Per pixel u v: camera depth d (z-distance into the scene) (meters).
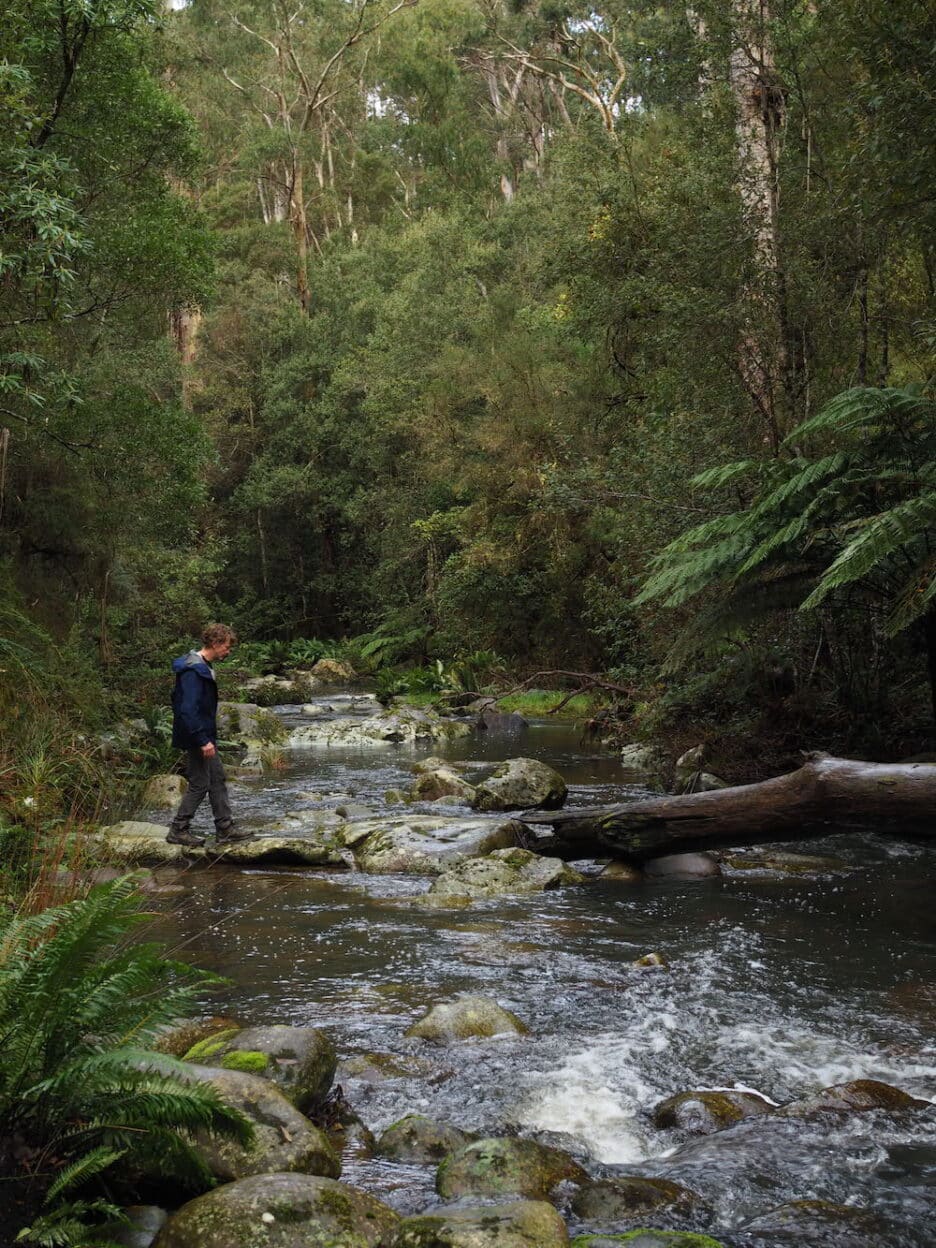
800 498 7.70
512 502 21.58
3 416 11.03
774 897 6.15
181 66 36.25
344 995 4.32
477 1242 2.23
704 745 9.51
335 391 37.16
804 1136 3.01
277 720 16.86
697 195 11.75
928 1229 2.51
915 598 6.44
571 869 6.75
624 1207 2.59
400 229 44.59
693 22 12.12
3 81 8.62
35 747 7.30
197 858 7.11
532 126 45.78
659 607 10.05
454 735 16.69
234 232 44.56
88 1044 2.61
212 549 25.62
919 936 5.23
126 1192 2.50
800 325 10.36
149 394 13.46
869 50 8.02
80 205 12.24
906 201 8.34
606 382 19.67
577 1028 3.94
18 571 11.80
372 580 34.78
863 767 5.69
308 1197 2.30
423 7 47.59
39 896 4.01
